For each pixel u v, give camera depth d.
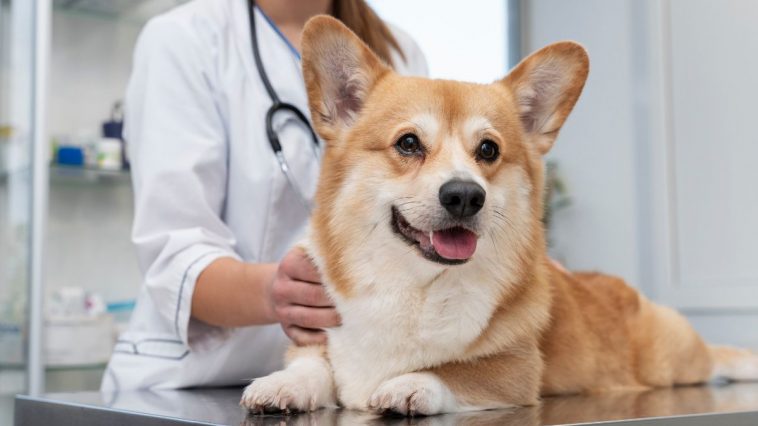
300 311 1.55
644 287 4.37
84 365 3.12
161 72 1.93
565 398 1.64
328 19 1.63
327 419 1.24
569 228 4.79
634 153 4.43
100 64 3.57
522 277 1.54
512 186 1.59
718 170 4.03
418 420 1.23
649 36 4.32
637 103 4.41
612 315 1.95
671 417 1.21
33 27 3.03
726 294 3.96
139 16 3.58
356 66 1.67
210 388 1.88
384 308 1.47
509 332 1.49
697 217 4.13
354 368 1.48
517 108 1.72
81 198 3.48
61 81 3.46
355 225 1.54
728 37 3.97
